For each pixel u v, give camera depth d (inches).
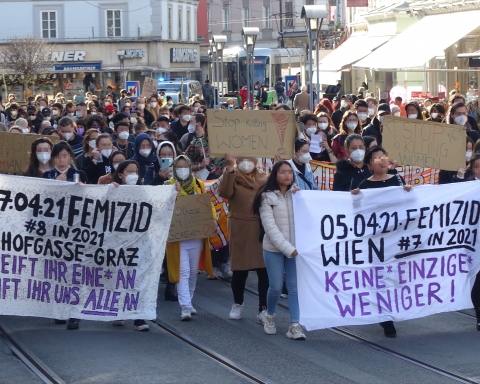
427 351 339.3
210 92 1667.1
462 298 370.9
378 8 1530.5
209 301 432.1
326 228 354.3
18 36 2410.2
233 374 309.6
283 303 424.8
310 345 350.0
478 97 962.1
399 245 362.0
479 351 338.3
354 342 354.6
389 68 974.4
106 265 371.9
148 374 309.0
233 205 384.5
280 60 2310.5
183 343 353.7
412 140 404.2
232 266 385.1
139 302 372.5
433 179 515.8
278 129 376.8
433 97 1002.1
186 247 393.7
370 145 466.6
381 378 303.9
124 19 2449.6
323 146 530.9
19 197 369.1
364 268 358.3
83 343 351.3
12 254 369.7
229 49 2303.2
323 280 353.7
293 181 390.3
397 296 361.4
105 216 370.9
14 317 400.2
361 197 356.8
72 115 891.4
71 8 2432.3
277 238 347.3
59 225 370.3
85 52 2427.4
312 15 845.8
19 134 466.0
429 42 1008.9
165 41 2493.8
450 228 369.4
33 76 2213.3
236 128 376.5
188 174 397.4
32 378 303.9
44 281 371.6
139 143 473.4
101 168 476.4
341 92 1541.6
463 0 1037.8
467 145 458.3
